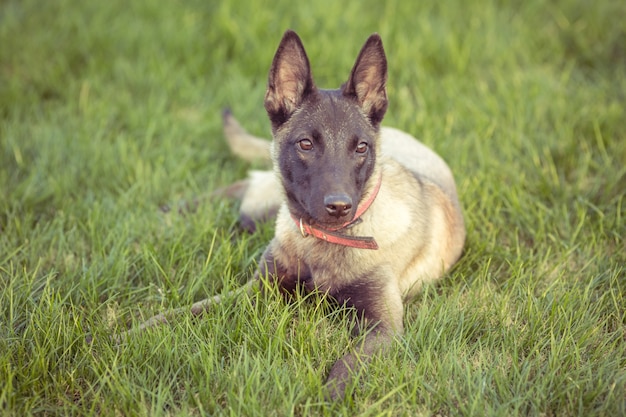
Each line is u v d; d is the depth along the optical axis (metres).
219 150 8.29
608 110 8.20
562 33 10.34
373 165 5.30
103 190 7.29
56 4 11.29
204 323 5.09
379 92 5.46
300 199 5.22
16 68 9.72
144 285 5.93
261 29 10.23
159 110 8.64
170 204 7.17
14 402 4.43
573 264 6.18
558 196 7.07
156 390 4.62
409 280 5.70
